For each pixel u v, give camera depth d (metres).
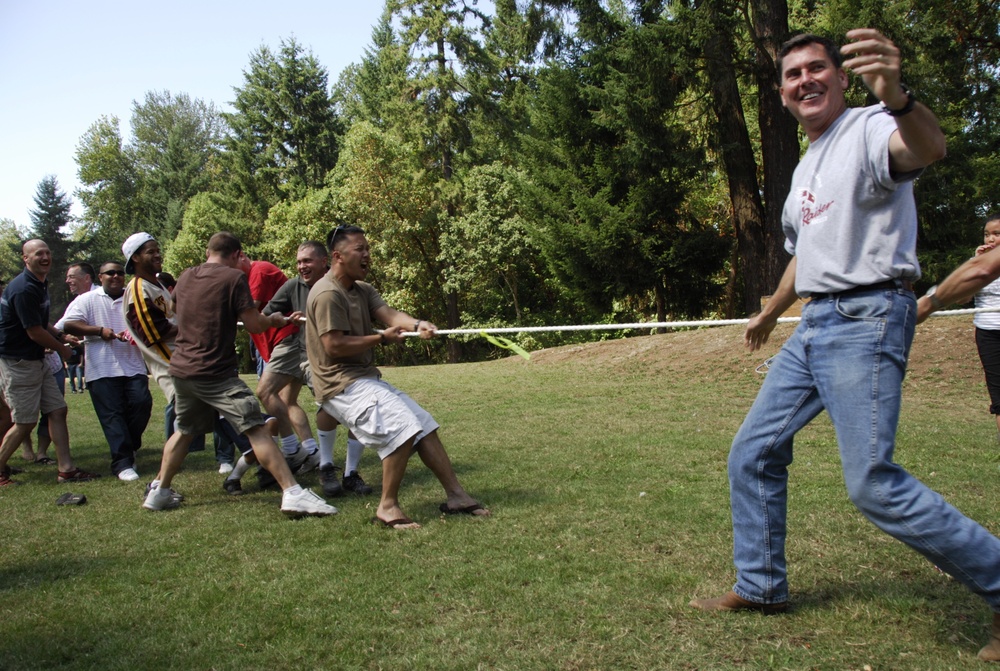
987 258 2.83
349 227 4.83
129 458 6.66
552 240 22.59
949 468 5.51
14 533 4.79
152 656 3.01
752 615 3.18
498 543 4.18
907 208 2.77
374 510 4.98
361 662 2.92
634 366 13.13
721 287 22.70
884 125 2.67
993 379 6.14
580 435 7.43
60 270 62.47
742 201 18.67
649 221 21.39
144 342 6.24
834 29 16.30
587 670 2.79
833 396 2.84
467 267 30.88
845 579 3.51
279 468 4.95
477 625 3.19
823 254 2.85
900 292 2.76
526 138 24.11
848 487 2.85
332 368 4.77
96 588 3.77
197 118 73.06
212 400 5.01
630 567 3.75
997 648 2.73
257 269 6.56
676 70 17.31
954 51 18.98
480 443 7.21
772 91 16.92
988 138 21.88
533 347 30.33
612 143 22.56
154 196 62.88
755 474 3.17
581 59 22.02
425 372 14.94
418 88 32.88
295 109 48.06
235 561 4.09
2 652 3.07
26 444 7.80
